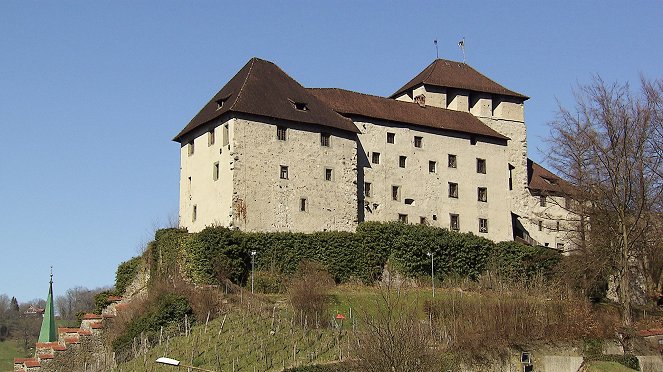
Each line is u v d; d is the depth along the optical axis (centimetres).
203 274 6097
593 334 5153
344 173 6881
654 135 6325
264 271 6266
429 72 8219
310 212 6650
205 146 6838
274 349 4856
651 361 4994
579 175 6419
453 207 7488
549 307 5275
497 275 6931
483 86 8194
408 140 7394
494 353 4706
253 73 6931
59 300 14800
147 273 6862
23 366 5962
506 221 7738
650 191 6266
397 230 6794
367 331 4388
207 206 6706
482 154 7756
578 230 6644
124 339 5644
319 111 6931
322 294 5716
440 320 5012
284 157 6612
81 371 5503
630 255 6388
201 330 5366
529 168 8362
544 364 4831
